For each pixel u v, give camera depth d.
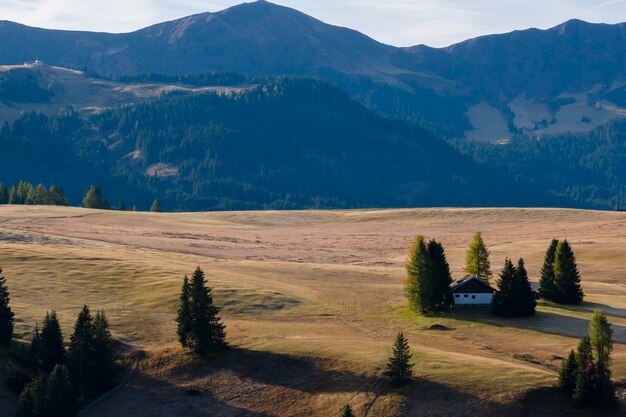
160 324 97.44
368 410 72.56
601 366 72.06
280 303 106.88
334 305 108.44
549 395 72.31
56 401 73.56
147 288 110.94
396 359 76.00
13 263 121.38
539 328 95.62
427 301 103.88
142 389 81.38
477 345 88.69
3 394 77.38
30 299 104.06
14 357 83.19
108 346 82.56
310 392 77.56
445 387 74.06
